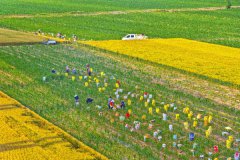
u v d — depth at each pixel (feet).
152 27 505.66
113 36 435.12
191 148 190.08
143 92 254.47
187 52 358.64
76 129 203.21
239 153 181.78
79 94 248.52
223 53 360.69
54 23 507.71
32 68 296.30
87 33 447.01
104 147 186.60
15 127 200.34
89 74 283.79
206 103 242.17
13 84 262.88
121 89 254.88
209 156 183.21
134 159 177.06
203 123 215.72
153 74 291.99
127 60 326.85
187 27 514.68
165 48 372.38
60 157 174.40
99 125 208.54
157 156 181.27
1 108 223.51
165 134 201.87
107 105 232.73
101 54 344.28
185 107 234.58
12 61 313.32
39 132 196.44
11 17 545.85
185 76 290.15
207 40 433.48
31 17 551.59
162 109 231.30
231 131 207.21
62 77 278.67
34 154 175.73
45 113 220.23
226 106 237.86
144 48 368.27
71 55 336.70
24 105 230.27
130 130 202.49
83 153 179.32
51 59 322.55
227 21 574.56
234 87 268.41
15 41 375.25
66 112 222.07
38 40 385.50
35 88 256.93
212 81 279.49
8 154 175.22
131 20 552.41
